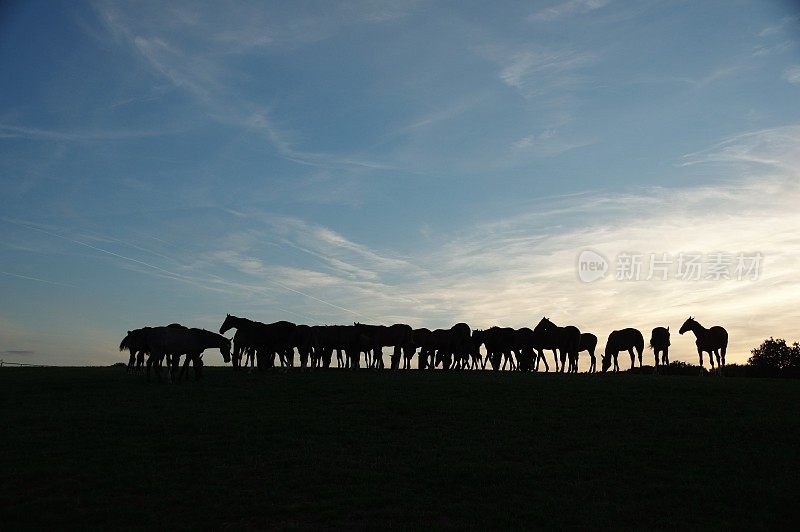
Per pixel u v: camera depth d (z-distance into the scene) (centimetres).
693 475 2006
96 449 2212
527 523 1653
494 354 4812
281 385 3391
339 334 4319
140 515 1666
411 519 1673
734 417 2680
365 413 2772
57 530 1565
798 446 2294
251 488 1880
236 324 3903
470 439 2394
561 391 3225
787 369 5328
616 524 1648
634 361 4903
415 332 4691
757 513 1719
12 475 1931
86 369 4747
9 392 3241
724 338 4381
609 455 2195
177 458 2133
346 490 1875
